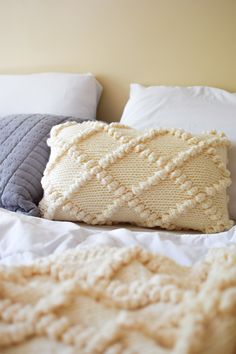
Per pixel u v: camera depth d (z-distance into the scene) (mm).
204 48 1521
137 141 1116
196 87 1476
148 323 558
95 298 617
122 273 679
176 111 1383
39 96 1560
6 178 1169
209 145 1132
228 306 563
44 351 518
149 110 1416
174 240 958
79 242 913
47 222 1034
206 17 1496
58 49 1703
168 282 645
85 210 1119
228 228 1111
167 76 1584
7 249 886
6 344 529
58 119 1352
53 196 1119
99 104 1695
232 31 1479
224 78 1521
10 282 640
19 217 1040
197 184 1082
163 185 1083
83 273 670
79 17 1646
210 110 1357
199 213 1088
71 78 1592
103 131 1167
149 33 1572
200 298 586
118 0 1582
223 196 1134
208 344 531
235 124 1305
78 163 1116
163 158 1089
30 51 1747
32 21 1715
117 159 1103
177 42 1547
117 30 1607
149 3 1548
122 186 1088
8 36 1767
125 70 1631
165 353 511
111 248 757
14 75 1691
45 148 1260
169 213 1081
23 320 554
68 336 529
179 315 563
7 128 1303
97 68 1665
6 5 1736
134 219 1124
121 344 520
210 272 675
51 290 621
